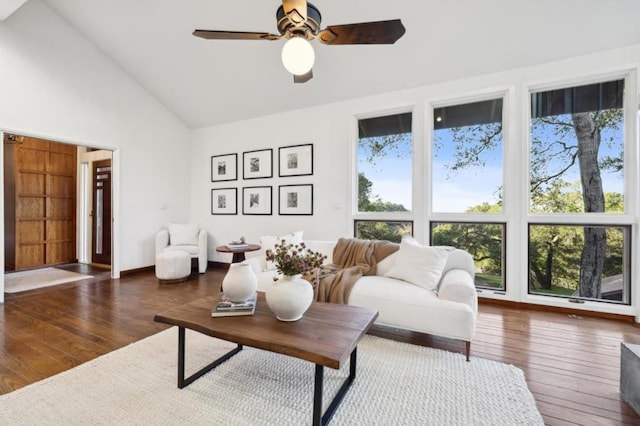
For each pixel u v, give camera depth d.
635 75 2.72
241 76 4.14
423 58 3.31
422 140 3.65
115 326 2.56
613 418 1.47
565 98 3.06
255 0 3.04
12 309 2.99
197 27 3.47
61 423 1.41
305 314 1.75
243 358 2.04
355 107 4.05
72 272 4.71
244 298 1.78
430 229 3.68
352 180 4.09
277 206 4.69
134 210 4.64
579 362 2.01
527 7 2.63
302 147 4.46
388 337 2.40
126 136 4.51
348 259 2.97
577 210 3.03
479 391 1.67
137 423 1.41
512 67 3.17
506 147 3.27
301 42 1.87
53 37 3.64
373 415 1.47
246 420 1.44
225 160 5.22
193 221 5.61
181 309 1.80
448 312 2.05
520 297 3.17
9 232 4.76
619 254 2.86
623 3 2.45
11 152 4.79
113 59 4.30
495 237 3.36
